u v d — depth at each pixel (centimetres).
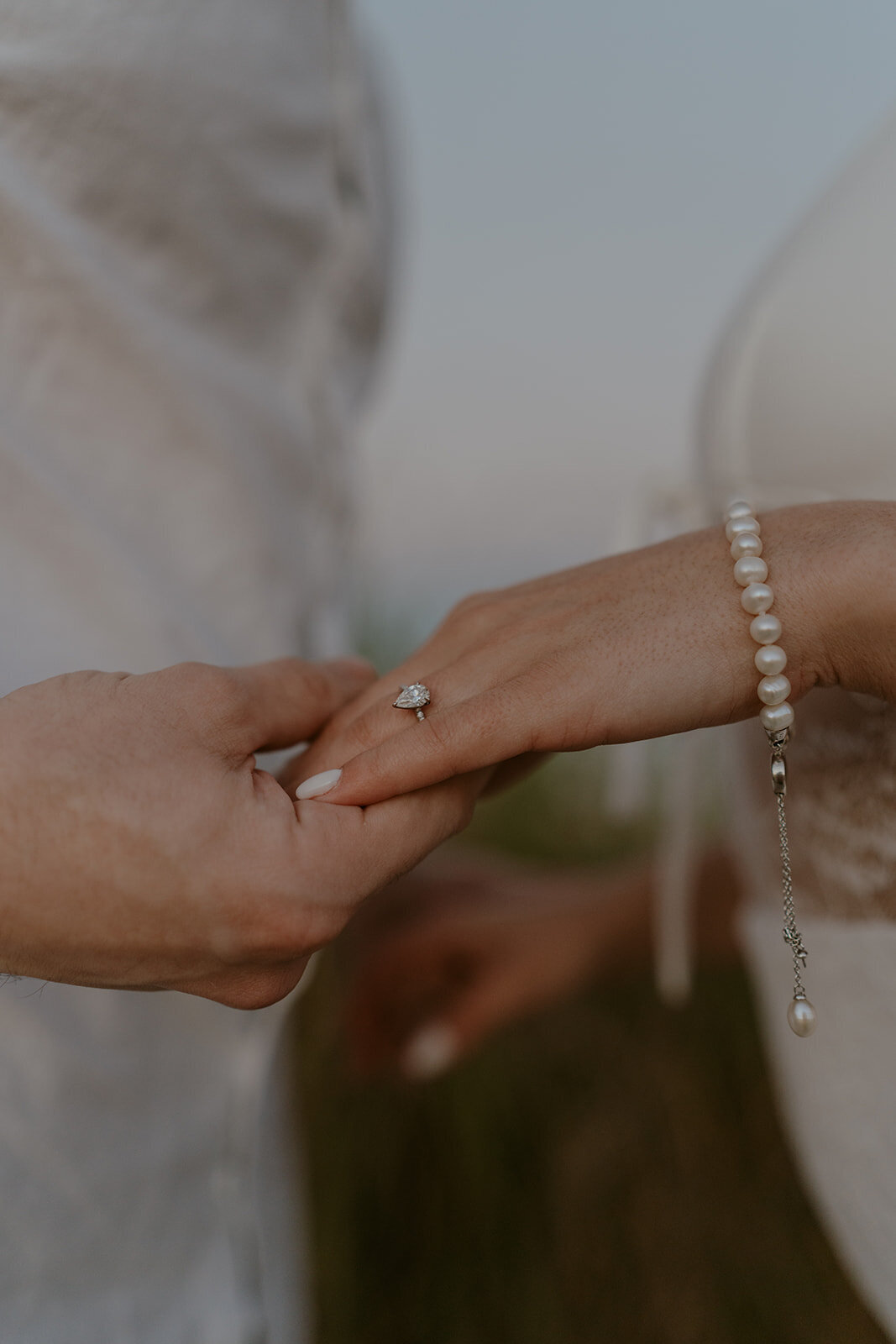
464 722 47
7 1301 50
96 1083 52
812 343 53
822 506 49
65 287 52
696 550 49
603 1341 75
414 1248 80
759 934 58
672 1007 92
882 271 51
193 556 57
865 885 50
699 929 75
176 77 52
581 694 47
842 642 47
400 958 74
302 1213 66
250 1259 57
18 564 51
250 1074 57
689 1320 75
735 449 56
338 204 62
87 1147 52
